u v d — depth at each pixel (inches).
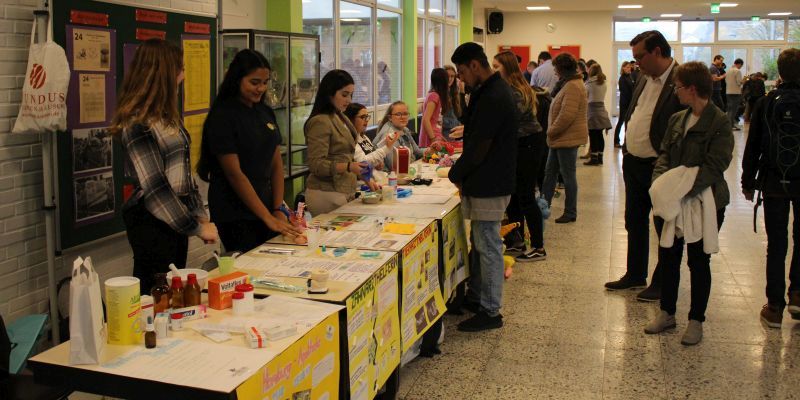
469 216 159.8
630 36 851.4
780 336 160.6
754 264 221.9
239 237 136.6
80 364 78.5
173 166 111.3
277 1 244.5
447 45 546.6
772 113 157.2
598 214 297.9
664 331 163.6
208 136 130.3
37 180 138.1
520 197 223.1
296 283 106.2
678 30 844.6
